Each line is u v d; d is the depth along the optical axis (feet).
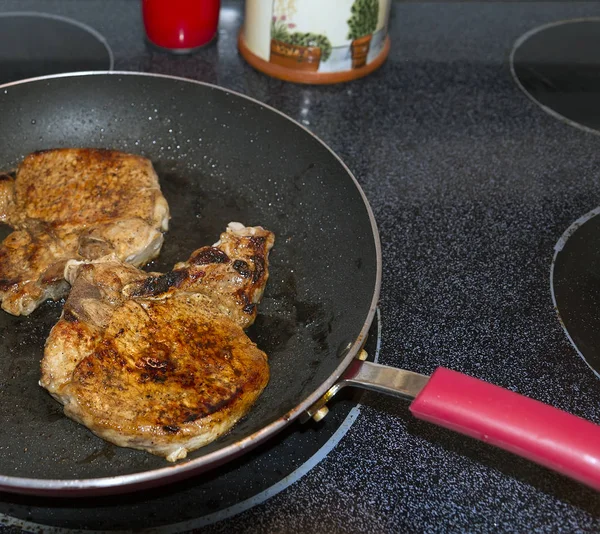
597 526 1.31
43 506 1.30
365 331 1.35
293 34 1.98
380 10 1.99
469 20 2.37
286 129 1.78
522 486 1.35
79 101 1.84
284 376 1.47
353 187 1.65
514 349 1.53
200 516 1.29
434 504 1.32
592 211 1.82
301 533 1.28
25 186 1.70
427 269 1.67
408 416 1.43
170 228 1.71
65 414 1.39
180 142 1.85
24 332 1.52
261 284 1.55
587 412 1.44
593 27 2.37
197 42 2.12
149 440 1.32
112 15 2.23
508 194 1.85
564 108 2.09
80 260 1.57
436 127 2.00
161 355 1.40
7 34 2.10
